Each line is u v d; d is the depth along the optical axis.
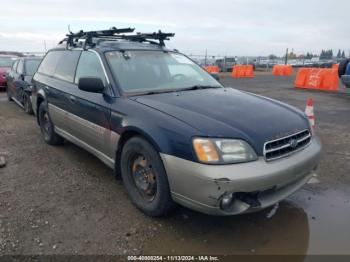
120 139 3.59
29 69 9.34
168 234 3.14
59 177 4.43
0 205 3.64
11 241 2.99
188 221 3.35
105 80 3.97
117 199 3.81
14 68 10.41
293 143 3.13
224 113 3.22
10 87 10.50
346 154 5.37
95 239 3.04
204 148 2.78
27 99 8.61
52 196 3.88
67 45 5.38
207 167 2.73
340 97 12.36
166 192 3.12
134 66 4.20
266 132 2.99
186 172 2.84
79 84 3.84
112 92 3.81
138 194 3.53
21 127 7.27
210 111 3.25
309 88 15.40
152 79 4.14
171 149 2.94
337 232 3.19
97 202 3.74
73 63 4.86
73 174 4.54
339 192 4.04
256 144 2.87
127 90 3.84
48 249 2.88
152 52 4.59
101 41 4.69
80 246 2.94
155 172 3.17
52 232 3.14
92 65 4.34
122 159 3.60
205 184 2.74
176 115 3.13
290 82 19.61
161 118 3.14
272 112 3.43
